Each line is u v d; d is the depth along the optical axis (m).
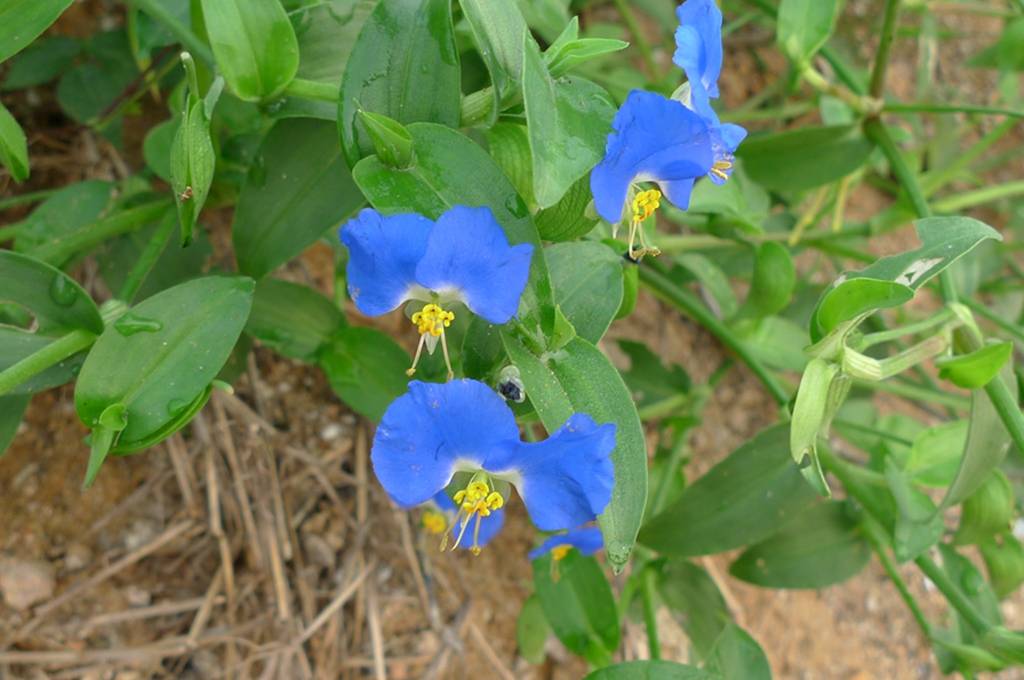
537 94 0.29
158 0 0.35
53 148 0.40
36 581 0.36
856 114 0.40
